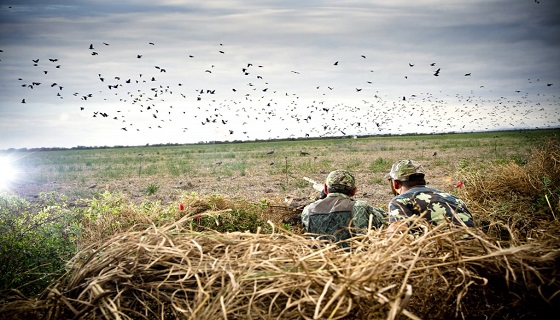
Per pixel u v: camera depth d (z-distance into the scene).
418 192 4.27
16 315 2.44
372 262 2.27
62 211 6.48
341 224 4.37
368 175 18.89
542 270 2.46
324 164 25.09
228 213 6.47
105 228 6.54
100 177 23.30
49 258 4.54
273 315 2.21
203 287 2.36
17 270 4.20
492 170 9.10
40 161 44.59
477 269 2.52
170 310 2.49
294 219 6.85
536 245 2.64
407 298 1.98
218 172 23.27
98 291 2.41
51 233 5.06
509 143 44.38
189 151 60.88
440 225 2.58
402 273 2.34
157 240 2.72
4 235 4.58
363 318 2.11
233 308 2.25
